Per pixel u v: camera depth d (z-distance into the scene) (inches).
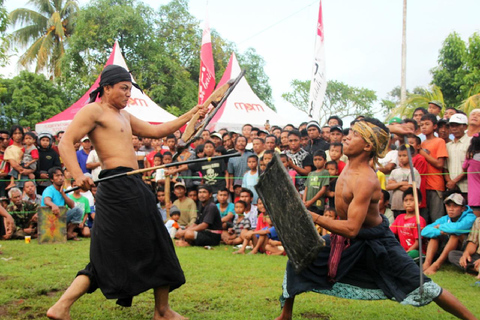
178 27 1139.3
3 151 394.3
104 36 954.1
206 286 204.5
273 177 144.2
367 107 1371.8
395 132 161.9
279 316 156.1
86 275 148.6
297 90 1408.7
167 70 1032.2
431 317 169.0
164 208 371.9
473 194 249.8
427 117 281.9
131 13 965.8
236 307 175.9
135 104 567.5
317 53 441.7
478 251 238.8
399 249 144.9
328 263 143.8
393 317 168.9
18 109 929.5
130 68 978.7
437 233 251.3
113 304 179.6
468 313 139.5
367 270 146.2
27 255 272.1
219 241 334.6
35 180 383.9
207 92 578.2
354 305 182.5
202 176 374.9
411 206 262.7
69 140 146.5
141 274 148.3
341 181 148.5
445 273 240.2
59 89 994.1
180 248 314.3
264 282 212.1
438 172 273.3
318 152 310.5
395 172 279.9
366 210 139.3
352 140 142.7
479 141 252.1
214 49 1175.6
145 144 440.5
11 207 351.9
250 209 336.5
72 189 157.9
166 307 157.1
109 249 147.3
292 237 137.8
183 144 176.2
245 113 583.2
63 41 1133.7
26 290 193.2
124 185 148.3
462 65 879.7
